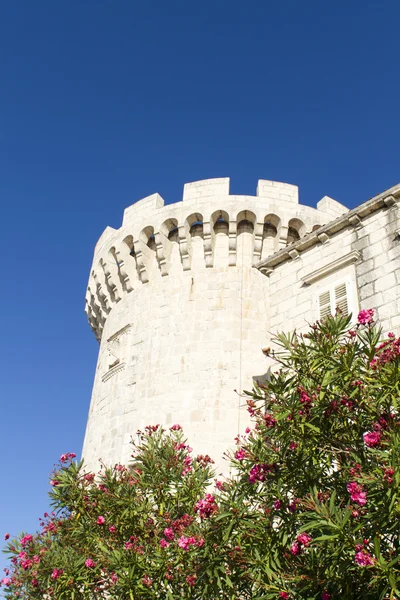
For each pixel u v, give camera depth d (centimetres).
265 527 794
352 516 639
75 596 1056
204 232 1952
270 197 2002
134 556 959
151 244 2116
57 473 1161
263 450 809
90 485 1204
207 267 1942
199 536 838
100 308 2369
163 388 1781
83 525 1100
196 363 1773
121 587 937
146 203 2152
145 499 1109
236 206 1947
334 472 770
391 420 688
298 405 762
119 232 2180
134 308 2050
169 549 959
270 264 1490
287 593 671
